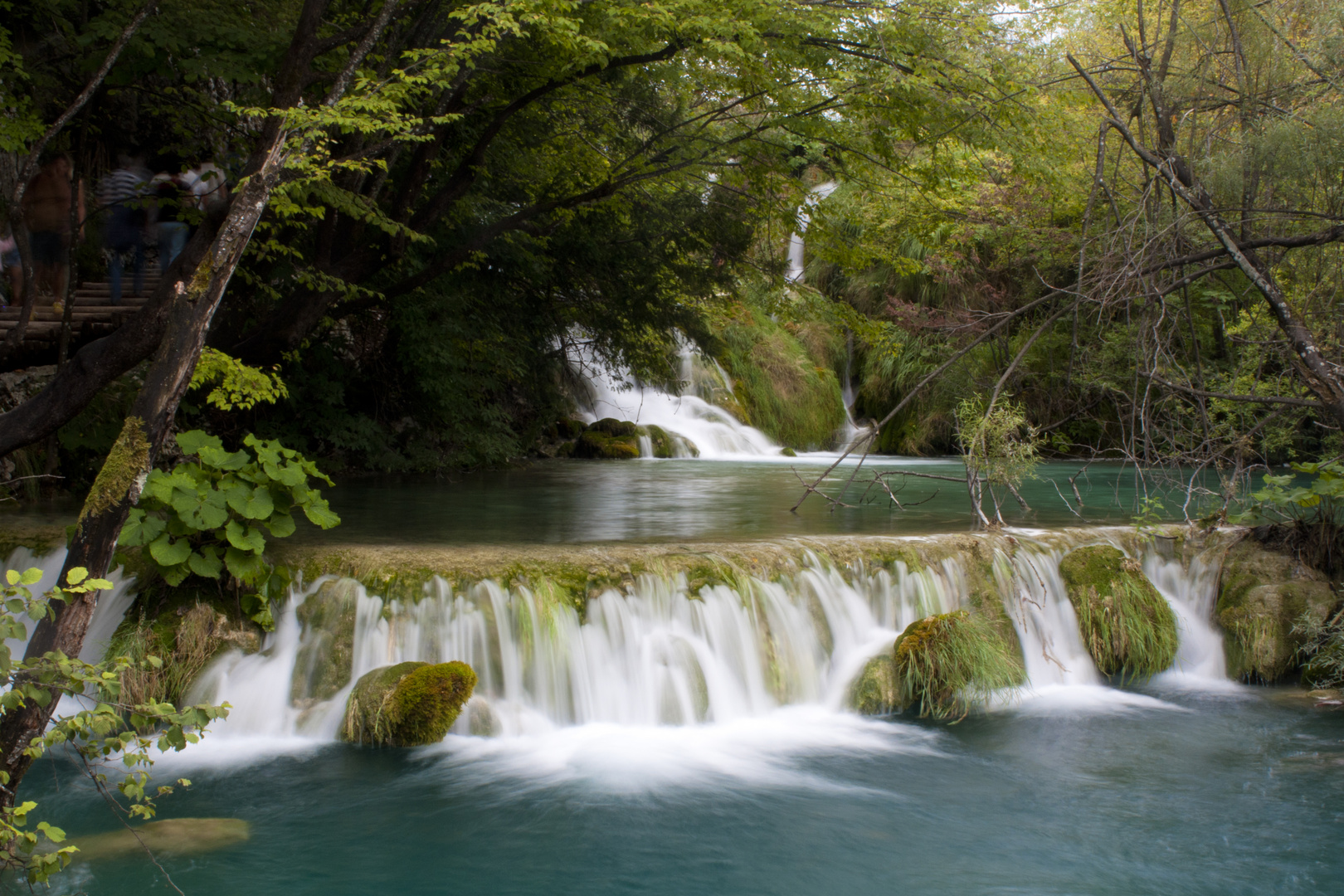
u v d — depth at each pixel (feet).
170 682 19.75
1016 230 50.60
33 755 11.87
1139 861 15.17
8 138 24.62
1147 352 25.26
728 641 22.03
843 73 29.84
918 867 14.98
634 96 38.09
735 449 71.61
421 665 19.80
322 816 16.43
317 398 44.55
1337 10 21.71
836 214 40.57
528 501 36.32
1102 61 30.63
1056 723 21.42
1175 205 23.24
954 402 64.59
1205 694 23.65
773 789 17.81
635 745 19.75
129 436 13.09
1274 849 15.58
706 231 46.62
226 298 34.30
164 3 28.17
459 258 37.19
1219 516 28.30
